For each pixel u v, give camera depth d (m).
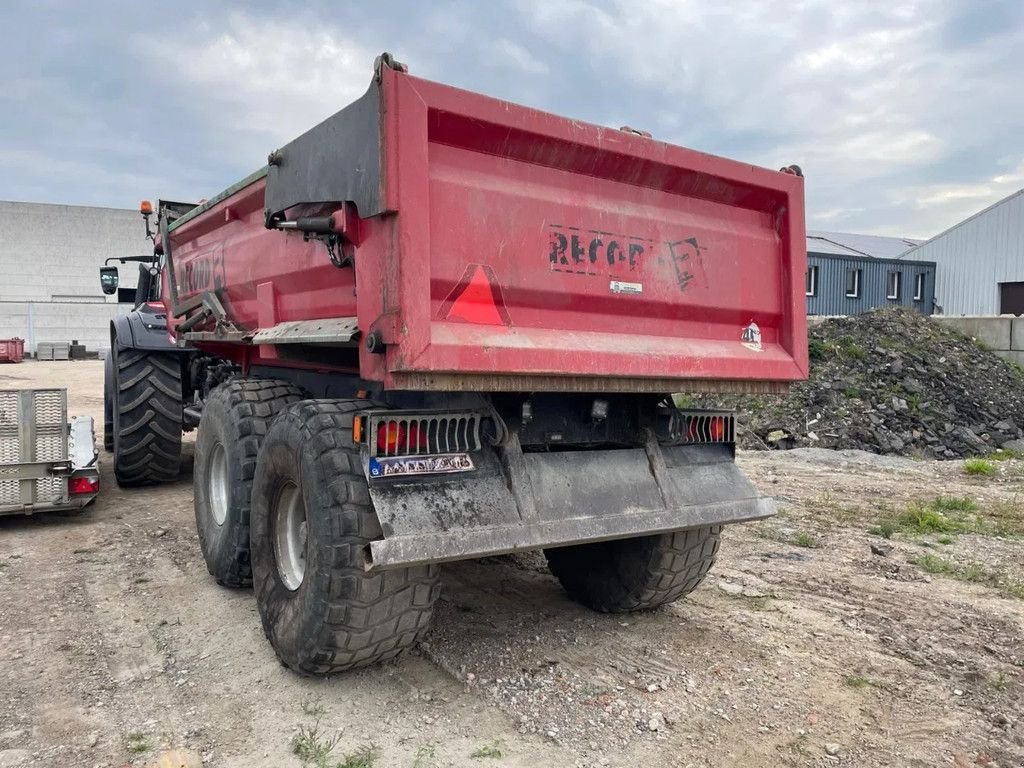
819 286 30.25
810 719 3.16
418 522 3.00
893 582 4.89
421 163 2.86
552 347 3.20
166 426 7.10
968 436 11.40
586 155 3.38
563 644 3.87
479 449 3.32
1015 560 5.36
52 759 2.80
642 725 3.09
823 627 4.14
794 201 4.09
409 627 3.18
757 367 3.94
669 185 3.70
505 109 3.08
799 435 11.39
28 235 46.00
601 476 3.59
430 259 2.92
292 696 3.28
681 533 3.96
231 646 3.79
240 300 4.81
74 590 4.58
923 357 13.65
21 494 5.86
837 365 13.36
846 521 6.50
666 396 3.99
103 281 8.36
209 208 5.02
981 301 32.31
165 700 3.25
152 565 5.07
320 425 3.18
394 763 2.80
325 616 3.04
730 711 3.22
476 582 4.80
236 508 4.28
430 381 2.90
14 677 3.45
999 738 3.04
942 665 3.68
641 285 3.58
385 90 2.79
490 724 3.08
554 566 4.54
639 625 4.14
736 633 4.05
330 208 3.20
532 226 3.23
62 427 5.95
